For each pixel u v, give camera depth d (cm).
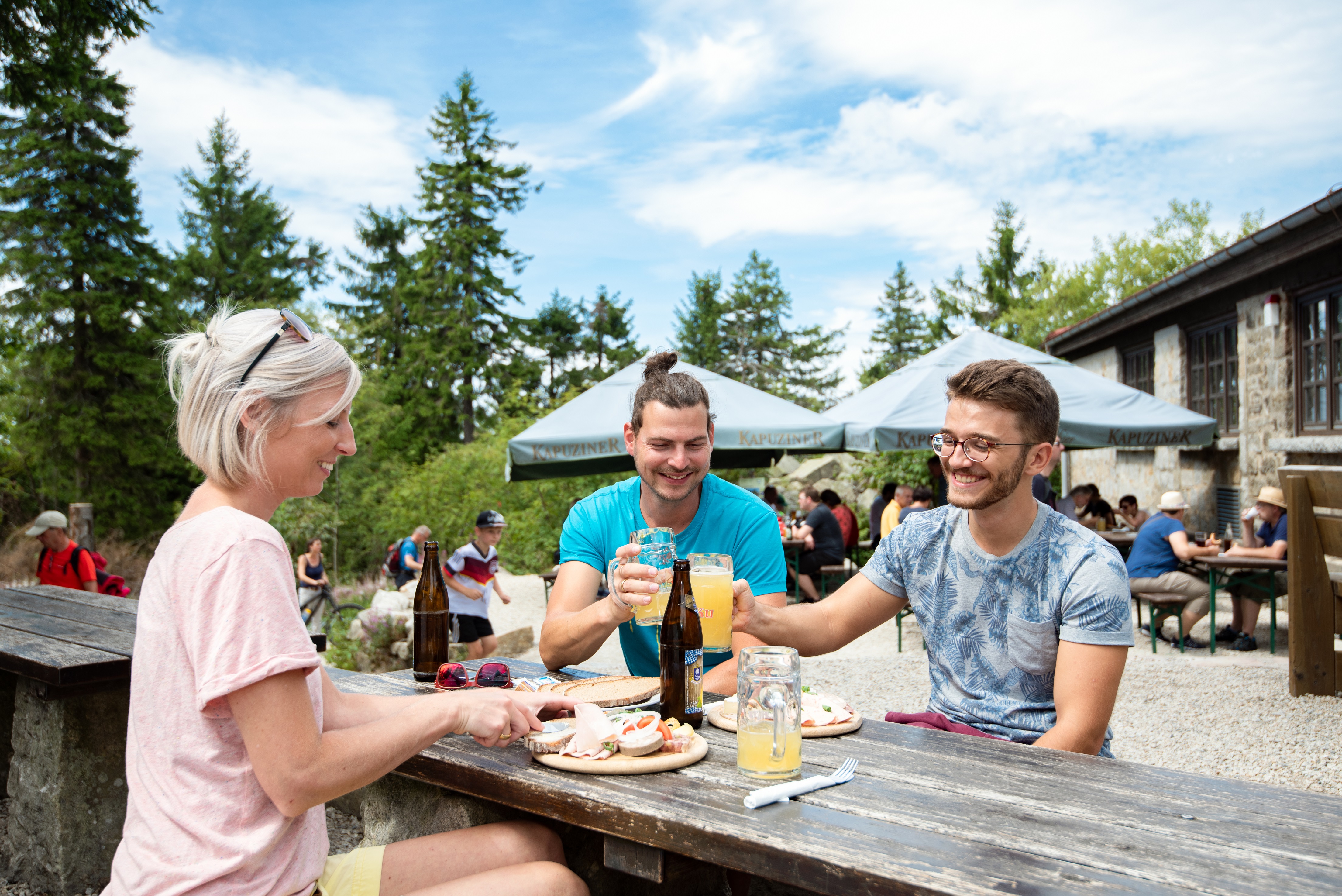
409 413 3381
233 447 140
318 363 145
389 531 2092
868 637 775
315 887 145
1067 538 202
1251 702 509
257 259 3319
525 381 3603
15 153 2459
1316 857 119
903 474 1470
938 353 816
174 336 148
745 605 216
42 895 292
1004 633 209
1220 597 895
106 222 2512
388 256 3825
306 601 1059
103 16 914
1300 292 844
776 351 4956
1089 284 2964
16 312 2386
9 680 389
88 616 364
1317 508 511
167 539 138
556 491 1430
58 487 2425
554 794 150
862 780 154
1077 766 163
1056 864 116
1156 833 128
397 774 205
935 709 223
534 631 903
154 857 131
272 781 129
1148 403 750
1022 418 195
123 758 307
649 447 235
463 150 3681
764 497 1214
